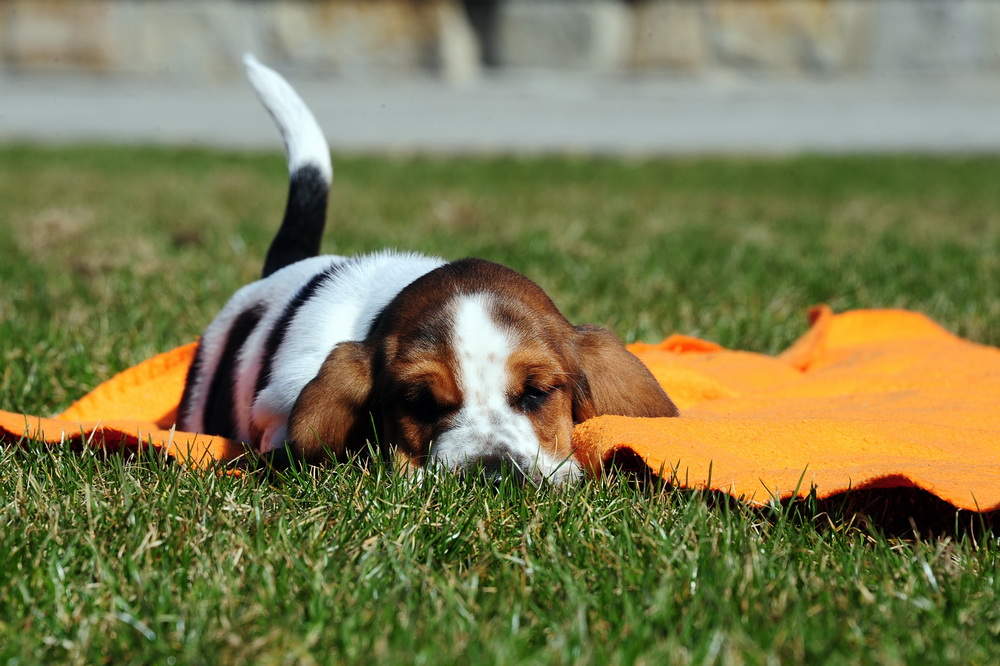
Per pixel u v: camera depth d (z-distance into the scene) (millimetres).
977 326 8797
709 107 30375
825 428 5406
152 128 26266
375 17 32375
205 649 3584
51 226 12680
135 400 6785
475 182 18938
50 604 3949
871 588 4090
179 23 31969
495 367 4973
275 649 3631
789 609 3803
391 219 14406
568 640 3635
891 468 4777
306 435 5082
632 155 23344
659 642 3658
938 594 3996
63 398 6992
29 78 31906
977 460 5262
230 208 15336
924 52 34500
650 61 33469
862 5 34062
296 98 7656
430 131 26125
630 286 10023
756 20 33406
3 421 5578
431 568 4184
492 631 3709
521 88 32406
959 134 26938
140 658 3555
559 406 5137
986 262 11266
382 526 4504
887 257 11602
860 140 25984
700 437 5234
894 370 7223
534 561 4230
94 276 10258
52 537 4324
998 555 4352
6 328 7977
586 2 32875
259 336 6098
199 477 4941
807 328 8922
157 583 4031
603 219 14734
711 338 8680
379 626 3727
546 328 5215
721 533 4395
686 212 15742
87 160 20812
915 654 3570
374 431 5020
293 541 4352
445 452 4824
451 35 32750
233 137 25312
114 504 4625
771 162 22188
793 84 33500
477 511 4562
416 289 5344
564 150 24000
